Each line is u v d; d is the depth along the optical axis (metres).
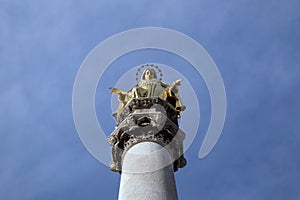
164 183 22.23
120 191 22.36
